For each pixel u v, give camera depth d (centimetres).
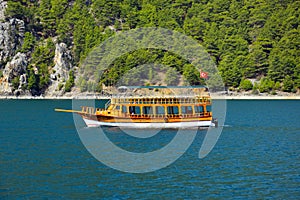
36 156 10381
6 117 19550
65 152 10881
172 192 7631
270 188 7856
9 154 10606
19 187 7844
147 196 7419
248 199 7294
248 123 17388
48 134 13888
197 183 8156
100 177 8525
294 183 8156
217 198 7331
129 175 8694
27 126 16112
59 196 7394
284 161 9975
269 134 14188
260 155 10638
